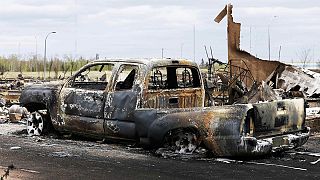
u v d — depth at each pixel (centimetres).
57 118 1053
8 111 1506
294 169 793
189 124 851
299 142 922
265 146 840
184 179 713
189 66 1026
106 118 961
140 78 930
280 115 894
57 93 1055
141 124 901
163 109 883
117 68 967
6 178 705
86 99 995
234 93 1284
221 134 830
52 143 1017
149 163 823
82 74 1073
